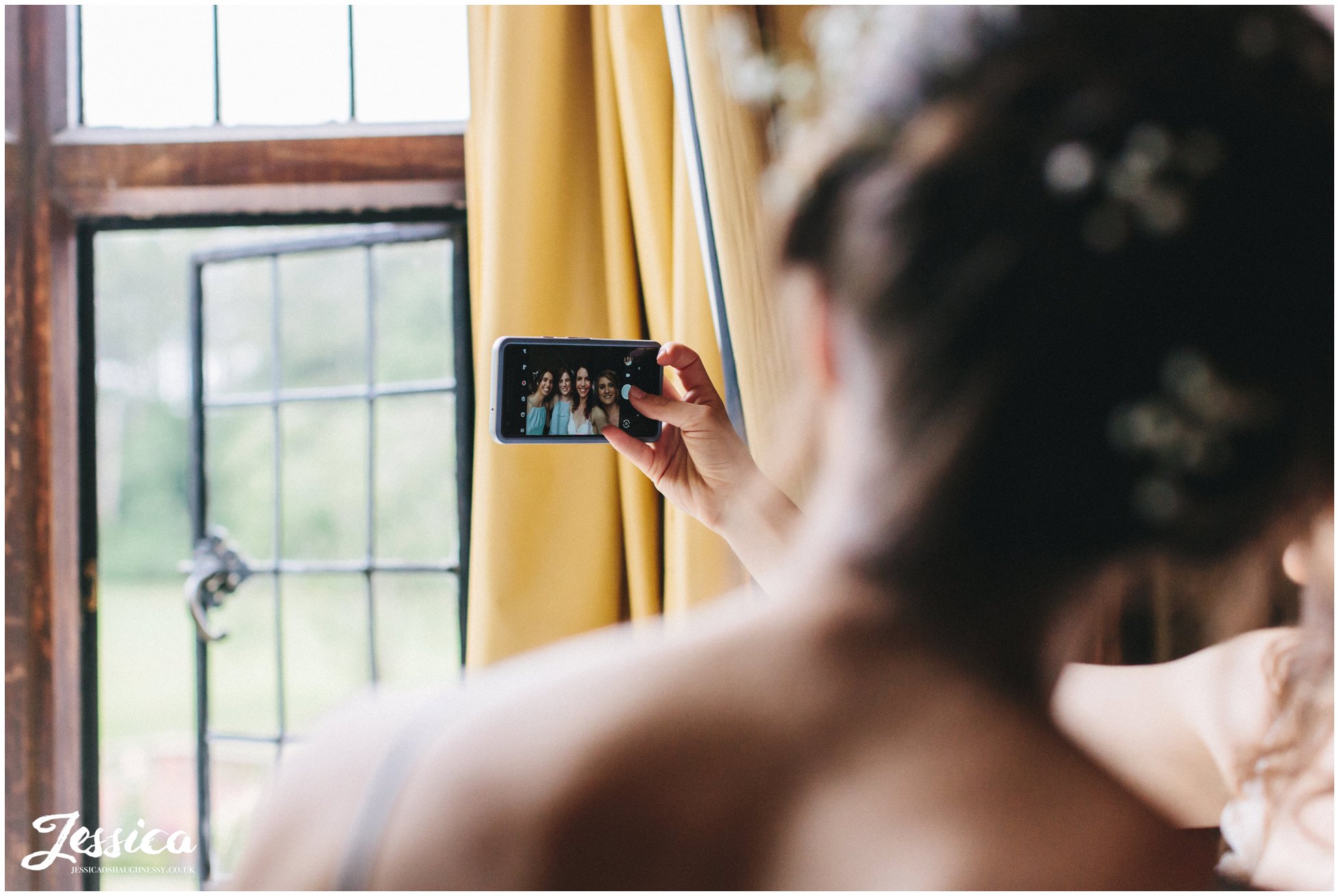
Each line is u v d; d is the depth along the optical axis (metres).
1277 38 0.23
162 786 3.24
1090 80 0.23
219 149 1.25
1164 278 0.22
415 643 6.30
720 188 0.90
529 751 0.22
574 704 0.22
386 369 6.40
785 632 0.23
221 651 7.00
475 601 1.00
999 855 0.22
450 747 0.22
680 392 0.92
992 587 0.23
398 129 1.25
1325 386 0.23
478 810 0.21
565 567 1.01
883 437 0.23
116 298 7.97
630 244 1.05
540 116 1.03
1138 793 0.25
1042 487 0.22
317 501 6.82
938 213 0.22
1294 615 0.54
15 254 1.26
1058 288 0.22
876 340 0.23
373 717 0.24
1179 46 0.23
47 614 1.29
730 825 0.21
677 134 1.00
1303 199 0.23
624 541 1.06
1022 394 0.22
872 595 0.23
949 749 0.22
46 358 1.28
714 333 0.97
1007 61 0.23
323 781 0.23
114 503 8.26
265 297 7.70
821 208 0.24
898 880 0.21
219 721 6.88
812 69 0.27
